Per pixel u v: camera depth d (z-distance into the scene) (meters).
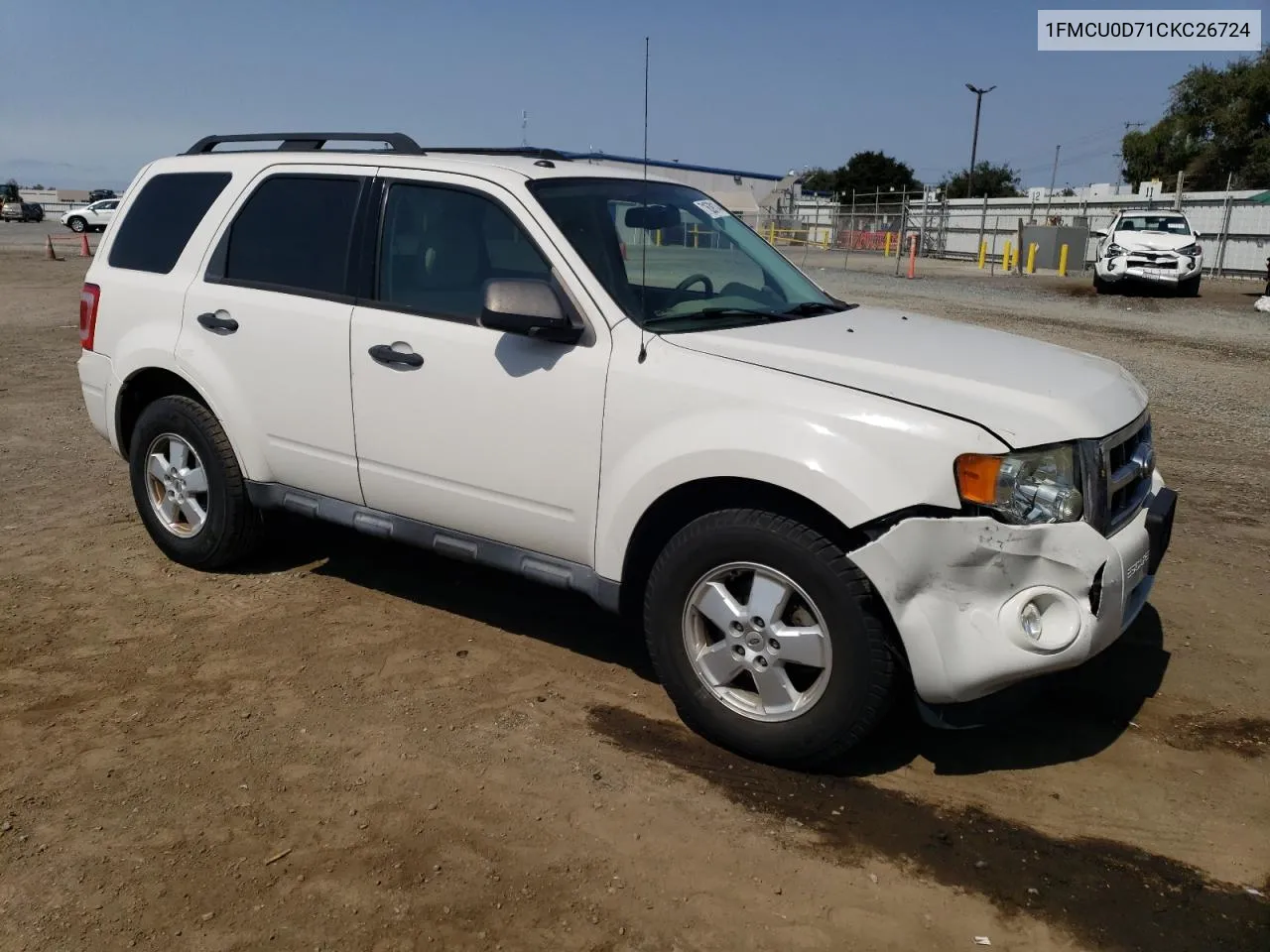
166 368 4.92
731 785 3.43
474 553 4.17
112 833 3.15
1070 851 3.12
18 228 51.94
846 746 3.38
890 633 3.25
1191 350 13.15
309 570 5.27
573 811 3.28
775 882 2.97
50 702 3.93
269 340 4.57
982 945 2.74
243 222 4.79
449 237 4.15
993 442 3.13
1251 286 24.70
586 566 3.87
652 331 3.69
